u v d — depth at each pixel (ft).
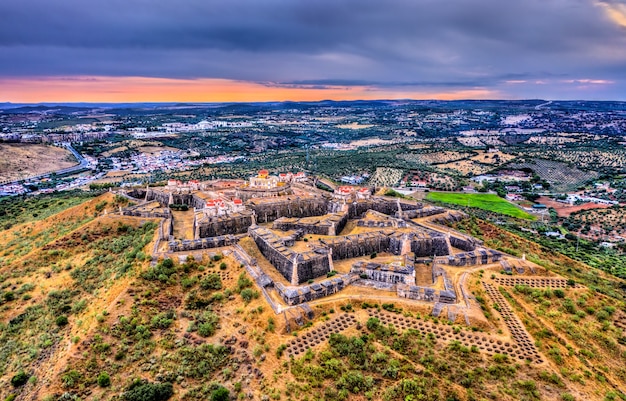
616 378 269.03
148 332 292.40
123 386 253.03
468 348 271.28
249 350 279.28
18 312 349.82
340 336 280.92
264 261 387.14
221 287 344.90
